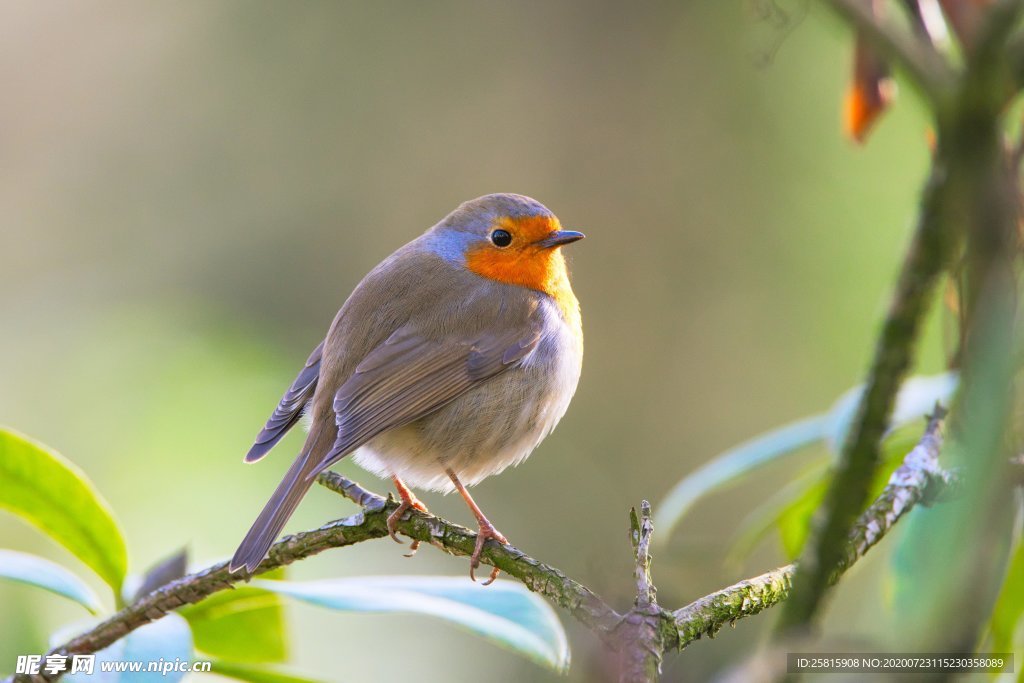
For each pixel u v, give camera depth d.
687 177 14.84
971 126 2.44
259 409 11.33
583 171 15.44
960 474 2.72
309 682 5.08
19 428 11.39
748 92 14.52
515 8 16.03
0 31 16.92
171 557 5.19
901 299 2.63
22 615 8.41
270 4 16.30
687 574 7.78
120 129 16.31
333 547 5.65
